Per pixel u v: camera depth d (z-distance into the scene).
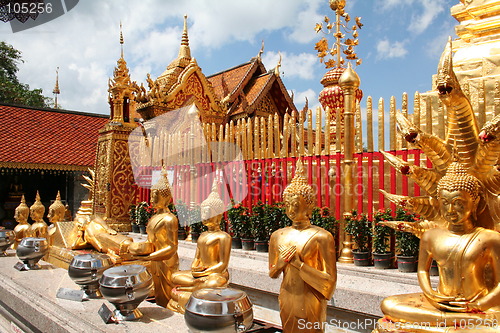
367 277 7.07
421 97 7.49
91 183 13.44
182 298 5.61
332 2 11.32
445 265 3.66
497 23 7.43
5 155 18.62
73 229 8.66
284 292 4.38
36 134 20.45
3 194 23.19
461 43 7.91
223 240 5.68
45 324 4.83
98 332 4.09
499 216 3.77
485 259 3.53
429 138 4.05
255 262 8.38
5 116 20.52
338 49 11.35
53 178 24.67
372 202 7.79
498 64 6.89
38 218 9.28
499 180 3.75
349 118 8.20
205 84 14.23
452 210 3.57
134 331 4.05
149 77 13.21
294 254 4.19
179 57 14.45
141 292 4.36
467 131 3.89
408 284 6.45
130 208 12.78
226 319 3.53
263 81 23.27
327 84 11.15
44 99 36.97
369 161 7.88
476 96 6.80
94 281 5.18
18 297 5.59
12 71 31.42
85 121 22.61
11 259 7.94
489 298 3.41
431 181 4.12
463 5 7.92
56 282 6.08
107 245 7.51
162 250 6.15
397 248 7.04
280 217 8.93
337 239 8.27
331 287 4.21
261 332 5.53
